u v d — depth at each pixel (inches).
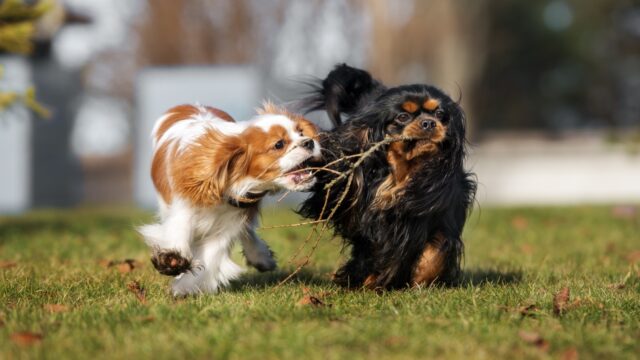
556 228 414.0
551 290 223.3
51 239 351.9
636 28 1491.1
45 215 534.0
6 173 756.0
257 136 205.2
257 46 1272.1
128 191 1258.6
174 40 1295.5
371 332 166.4
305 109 268.4
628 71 1563.7
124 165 1469.0
